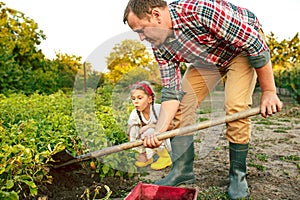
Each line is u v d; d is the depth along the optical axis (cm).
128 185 330
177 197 265
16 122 421
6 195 229
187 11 252
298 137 600
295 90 1120
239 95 287
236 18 256
